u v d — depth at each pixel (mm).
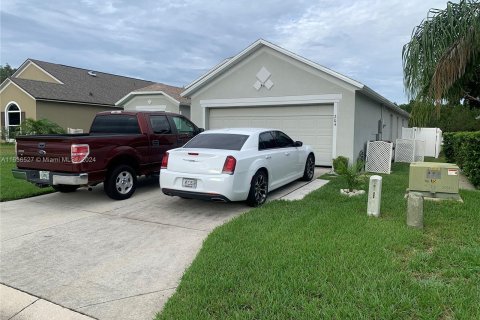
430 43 7102
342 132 11328
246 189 6480
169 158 6594
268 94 12406
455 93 8180
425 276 3594
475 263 3770
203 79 13180
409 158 15852
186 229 5547
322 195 7441
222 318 2910
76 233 5379
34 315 3182
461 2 6895
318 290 3258
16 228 5633
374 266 3732
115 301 3373
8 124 22172
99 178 7020
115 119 8539
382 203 6578
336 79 11266
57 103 21750
